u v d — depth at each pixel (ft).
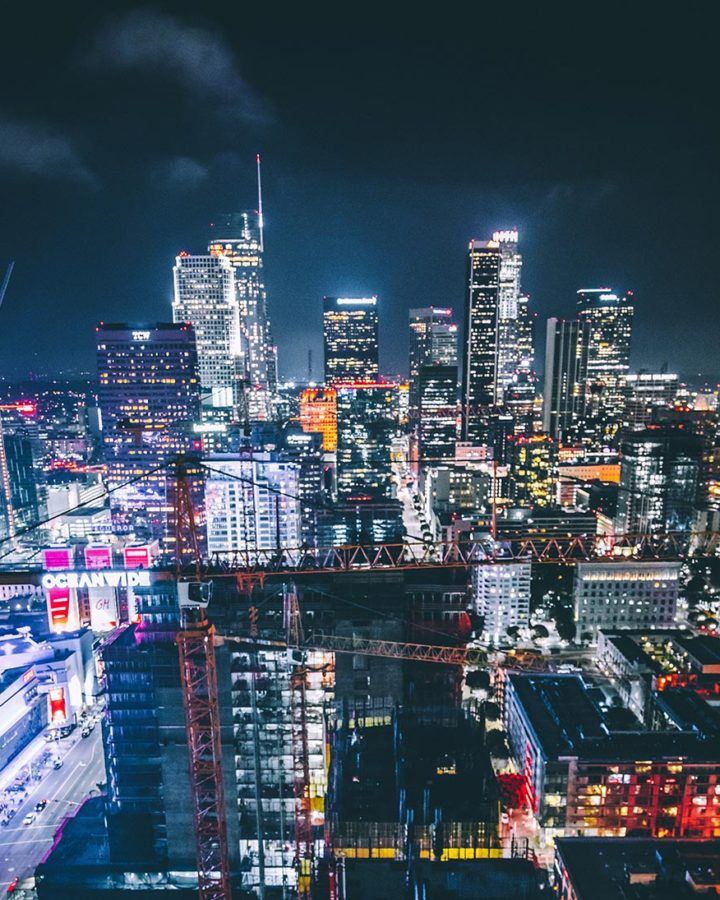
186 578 416.87
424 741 516.73
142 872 477.77
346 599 579.07
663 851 422.82
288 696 489.26
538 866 474.49
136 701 489.67
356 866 409.69
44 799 625.00
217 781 368.27
